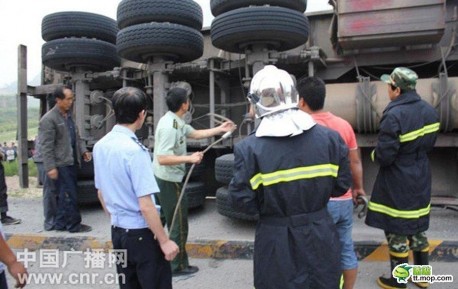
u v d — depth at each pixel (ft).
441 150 19.11
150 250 8.29
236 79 21.74
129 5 18.47
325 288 6.77
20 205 22.99
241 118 21.84
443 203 17.16
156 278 8.38
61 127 16.48
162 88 19.38
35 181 40.16
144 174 7.97
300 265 6.77
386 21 16.90
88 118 22.54
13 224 18.54
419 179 11.16
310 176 6.84
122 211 8.21
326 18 20.57
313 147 6.91
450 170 18.99
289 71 20.16
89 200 20.36
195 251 15.07
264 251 6.95
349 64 19.25
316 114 9.96
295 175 6.79
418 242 11.87
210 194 22.08
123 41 18.51
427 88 16.83
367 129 17.61
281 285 6.73
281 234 6.82
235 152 7.12
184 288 12.39
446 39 18.38
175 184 12.35
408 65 19.07
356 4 17.19
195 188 18.84
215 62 19.36
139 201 7.95
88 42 21.18
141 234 8.22
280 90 6.91
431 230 15.48
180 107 12.19
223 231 16.35
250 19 16.48
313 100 9.82
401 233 11.22
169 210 12.48
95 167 8.55
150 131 20.57
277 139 6.89
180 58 19.76
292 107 6.95
